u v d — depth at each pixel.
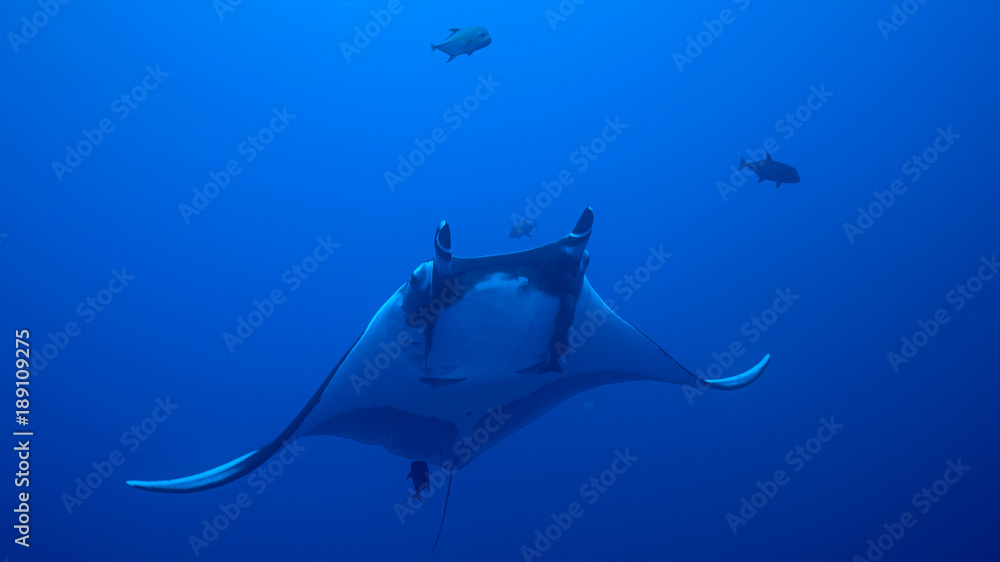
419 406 3.84
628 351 3.90
